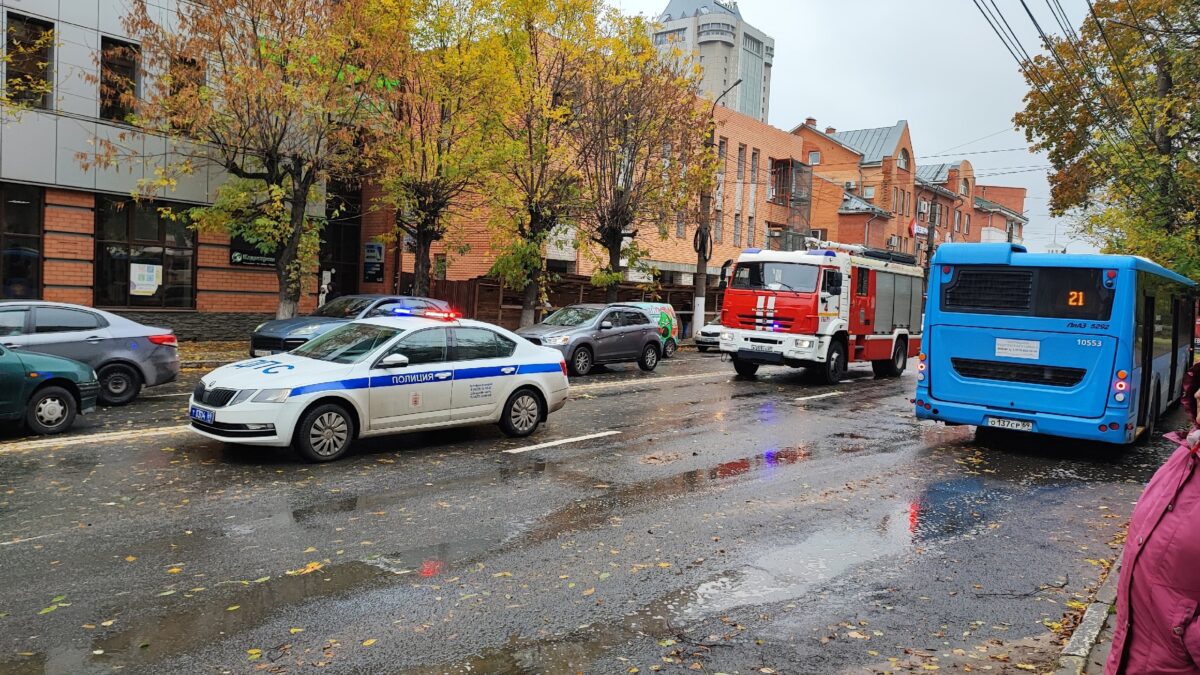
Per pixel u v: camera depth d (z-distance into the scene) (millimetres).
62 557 5613
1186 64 17984
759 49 149750
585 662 4301
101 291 18953
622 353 19250
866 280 19297
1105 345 9953
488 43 18453
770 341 17750
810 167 45750
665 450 10039
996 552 6438
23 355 9430
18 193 17547
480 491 7766
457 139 19219
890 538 6723
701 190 24844
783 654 4465
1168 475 2482
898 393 17078
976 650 4582
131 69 18797
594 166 23406
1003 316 10633
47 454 8617
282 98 16016
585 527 6719
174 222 20141
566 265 31109
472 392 9984
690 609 5066
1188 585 2316
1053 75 27281
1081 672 4160
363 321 10109
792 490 8242
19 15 17031
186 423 10547
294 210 17828
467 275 28859
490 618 4828
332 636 4508
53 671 4008
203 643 4371
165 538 6078
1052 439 11852
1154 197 20828
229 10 16500
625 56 21781
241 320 21391
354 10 16828
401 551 5973
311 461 8609
